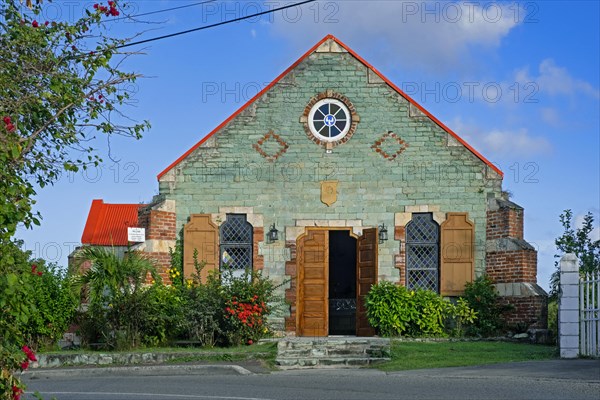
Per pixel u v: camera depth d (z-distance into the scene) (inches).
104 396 558.6
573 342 714.2
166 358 772.0
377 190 971.3
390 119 978.1
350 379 639.1
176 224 973.2
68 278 841.5
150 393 570.9
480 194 967.6
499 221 953.5
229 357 773.9
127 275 846.5
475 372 647.1
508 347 829.2
